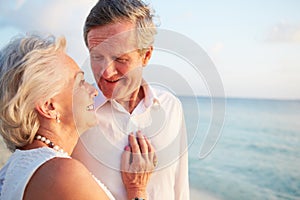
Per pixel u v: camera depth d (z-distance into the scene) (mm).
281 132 16609
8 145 1508
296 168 12906
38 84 1401
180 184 1984
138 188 1780
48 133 1472
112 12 1537
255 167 13078
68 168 1351
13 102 1371
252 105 20484
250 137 15883
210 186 11414
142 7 1602
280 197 11547
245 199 11281
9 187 1358
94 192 1350
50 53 1455
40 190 1303
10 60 1408
